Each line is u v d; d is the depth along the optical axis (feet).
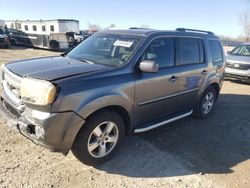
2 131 15.24
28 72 11.69
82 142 11.76
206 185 12.00
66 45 80.69
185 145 15.56
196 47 17.83
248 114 21.94
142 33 14.89
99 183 11.55
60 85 10.64
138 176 12.26
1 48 80.38
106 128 12.60
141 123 14.62
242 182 12.44
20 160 12.64
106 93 11.88
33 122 10.76
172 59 15.72
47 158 13.00
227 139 16.87
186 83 16.76
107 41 15.14
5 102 13.00
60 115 10.63
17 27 97.30
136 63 13.46
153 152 14.40
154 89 14.35
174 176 12.48
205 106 19.92
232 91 30.07
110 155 13.10
